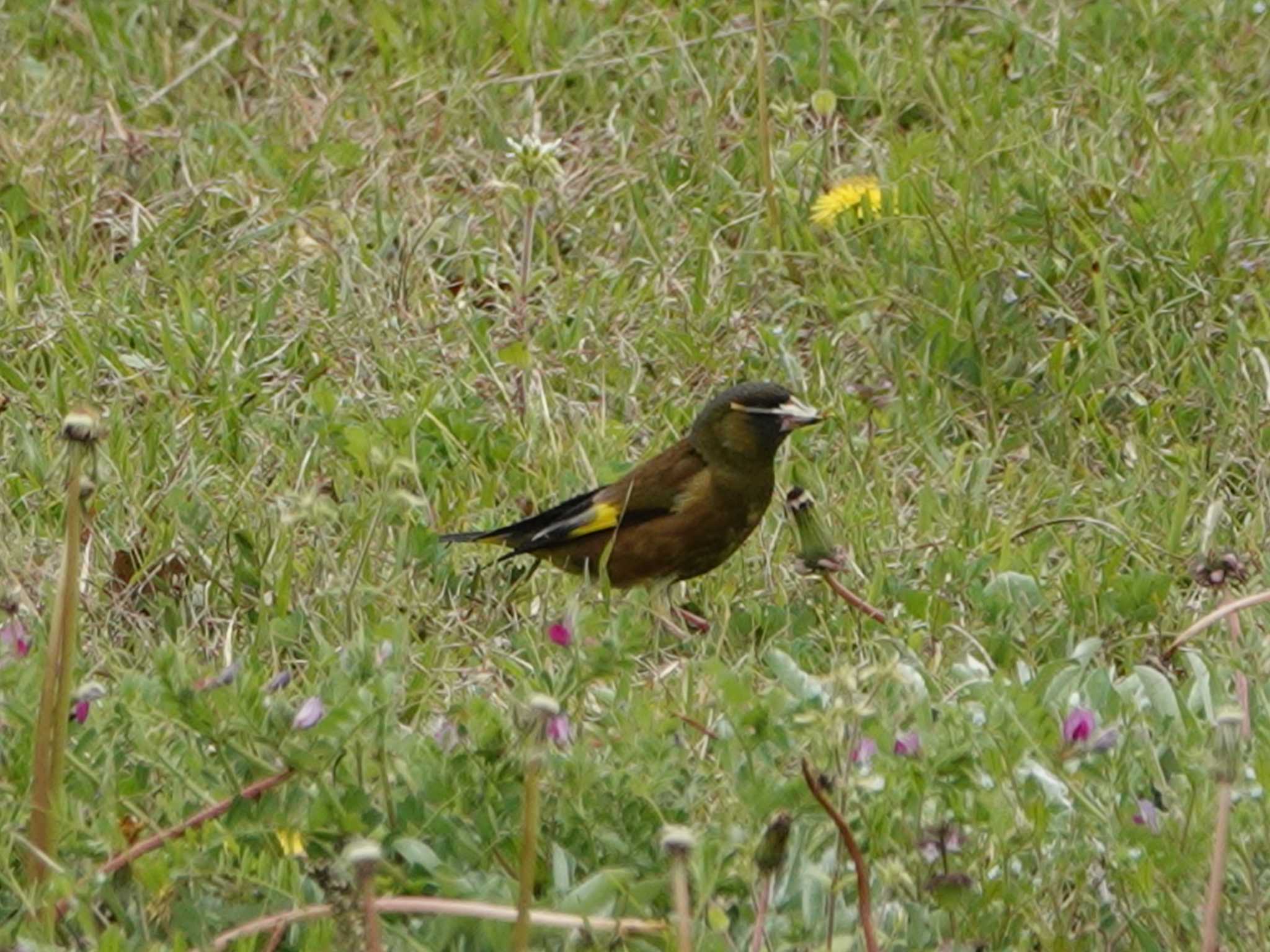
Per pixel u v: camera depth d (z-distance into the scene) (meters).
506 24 15.77
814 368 12.58
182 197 14.02
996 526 10.95
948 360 12.49
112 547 10.41
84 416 6.43
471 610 10.15
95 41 15.86
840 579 10.34
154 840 6.84
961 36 16.12
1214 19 15.82
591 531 10.20
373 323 12.66
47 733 6.62
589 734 7.73
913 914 6.85
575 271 13.53
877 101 15.19
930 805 7.18
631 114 15.09
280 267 13.20
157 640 9.77
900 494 11.41
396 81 15.40
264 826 6.96
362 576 10.06
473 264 13.52
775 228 13.55
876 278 13.02
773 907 6.84
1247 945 6.86
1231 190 13.60
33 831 6.67
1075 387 12.16
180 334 12.52
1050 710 8.07
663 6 16.25
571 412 12.01
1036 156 13.82
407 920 6.87
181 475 11.07
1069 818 7.39
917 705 7.52
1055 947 6.90
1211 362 12.30
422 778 7.21
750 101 15.26
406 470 10.73
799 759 7.29
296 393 12.20
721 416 10.15
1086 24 15.88
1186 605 10.17
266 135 14.78
